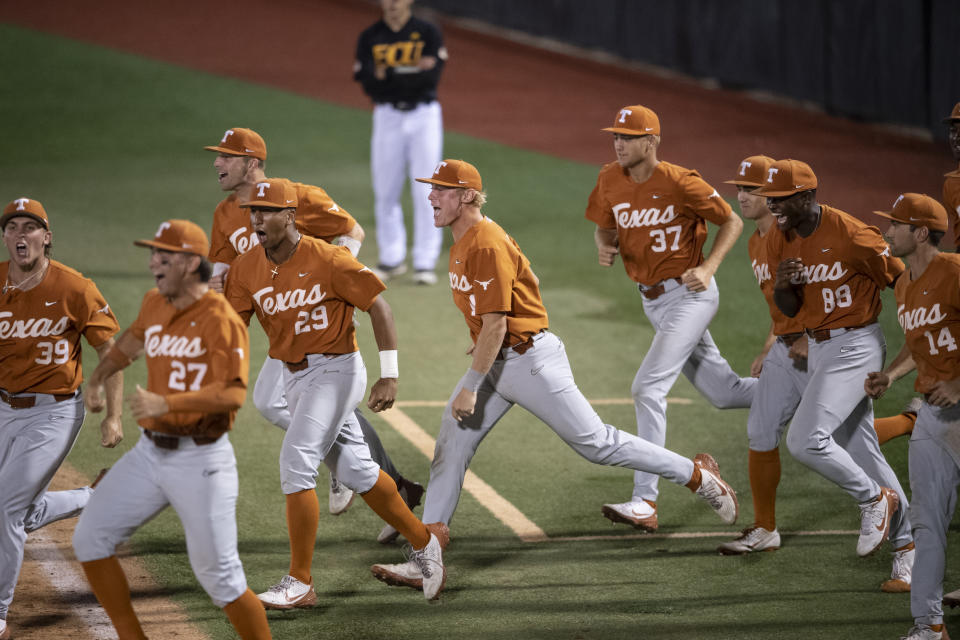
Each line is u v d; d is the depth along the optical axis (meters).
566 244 51.84
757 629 22.16
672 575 24.58
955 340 21.00
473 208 23.20
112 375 22.38
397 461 30.62
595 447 24.14
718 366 28.48
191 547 19.12
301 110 73.25
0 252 48.19
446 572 24.50
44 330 21.55
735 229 26.89
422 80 45.28
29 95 74.00
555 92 79.44
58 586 23.44
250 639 19.58
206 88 77.06
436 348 39.81
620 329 41.94
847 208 54.88
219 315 18.89
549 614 22.70
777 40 74.94
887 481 25.03
